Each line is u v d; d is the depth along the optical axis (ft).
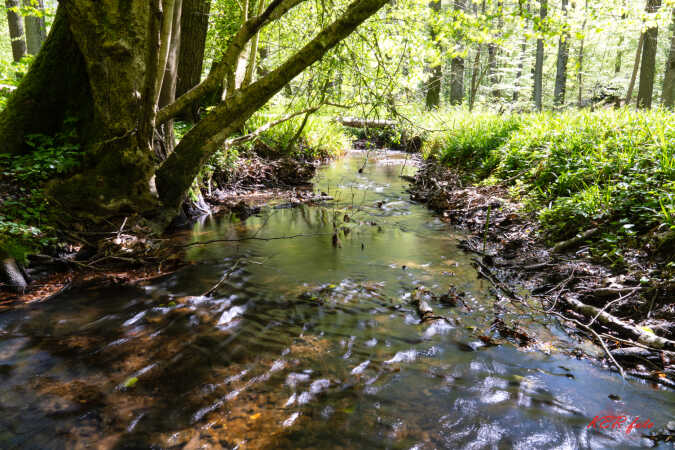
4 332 10.39
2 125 16.31
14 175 15.19
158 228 16.67
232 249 17.52
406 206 25.93
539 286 13.35
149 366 9.09
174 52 19.25
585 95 74.38
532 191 20.52
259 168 32.01
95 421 7.36
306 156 42.24
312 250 17.46
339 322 11.28
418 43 25.46
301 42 26.66
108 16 14.14
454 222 21.86
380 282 14.02
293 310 11.97
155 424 7.32
